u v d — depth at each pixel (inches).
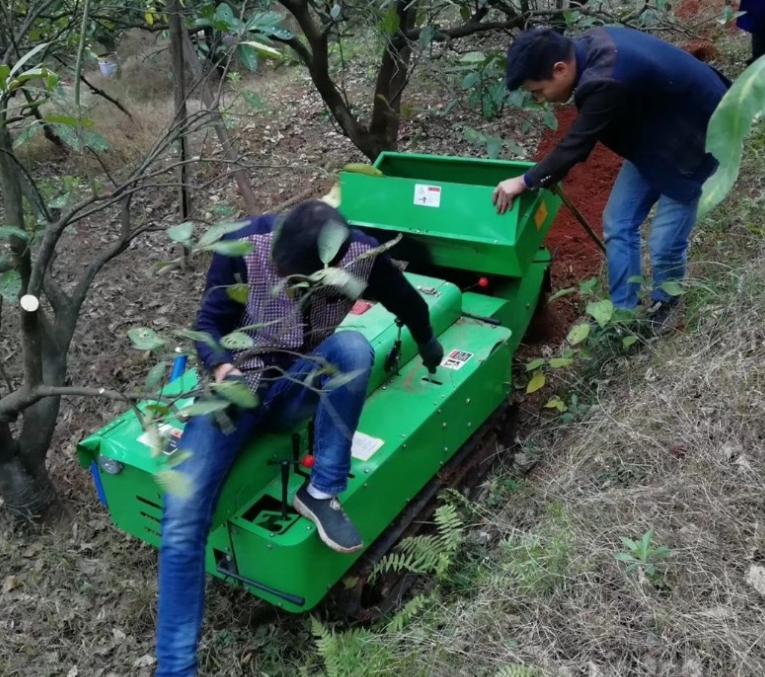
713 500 110.4
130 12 196.2
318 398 103.8
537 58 132.6
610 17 200.8
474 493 144.2
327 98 219.5
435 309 139.8
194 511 96.3
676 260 150.0
